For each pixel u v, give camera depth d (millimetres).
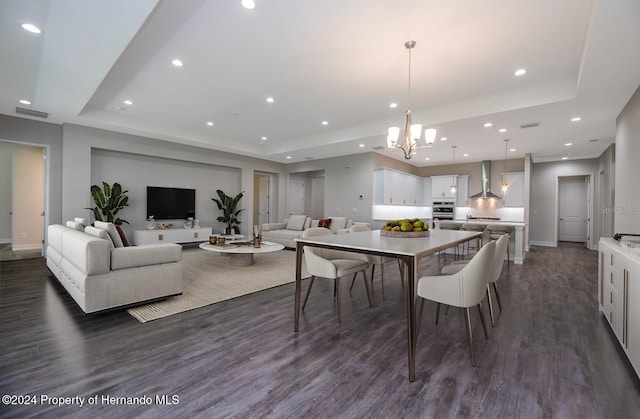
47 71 3307
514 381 1772
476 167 8961
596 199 7707
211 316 2756
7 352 2039
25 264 4836
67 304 2986
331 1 2354
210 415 1456
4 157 6938
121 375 1786
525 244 6980
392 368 1909
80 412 1461
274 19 2584
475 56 3160
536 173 8602
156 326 2512
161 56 3234
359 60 3275
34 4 2201
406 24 2631
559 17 2492
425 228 2895
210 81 3865
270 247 4734
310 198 10672
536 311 3008
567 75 3584
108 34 2602
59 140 5352
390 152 7578
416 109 4840
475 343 2281
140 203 6629
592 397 1622
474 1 2328
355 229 4004
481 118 4418
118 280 2773
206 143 6848
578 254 6789
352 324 2623
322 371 1863
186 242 6902
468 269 1984
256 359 1999
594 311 3010
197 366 1899
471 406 1542
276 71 3559
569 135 5480
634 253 2072
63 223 5336
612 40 2396
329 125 5922
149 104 4797
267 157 8469
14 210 6305
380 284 3967
